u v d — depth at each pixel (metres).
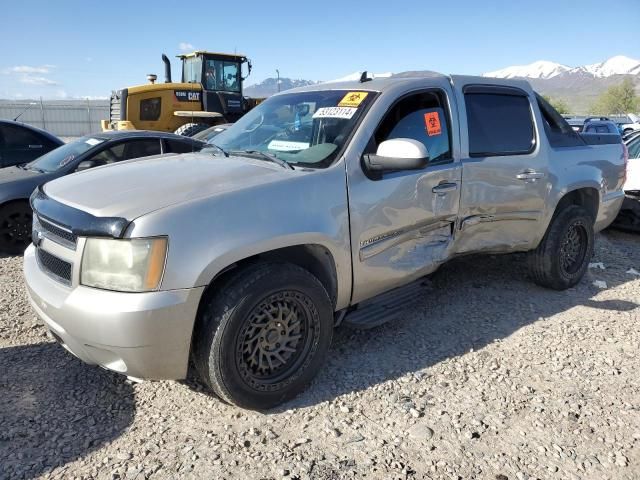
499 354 3.86
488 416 3.10
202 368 2.95
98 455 2.72
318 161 3.43
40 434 2.88
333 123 3.67
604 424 3.04
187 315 2.75
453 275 5.50
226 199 2.91
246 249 2.88
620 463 2.72
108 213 2.77
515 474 2.63
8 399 3.20
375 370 3.60
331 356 3.80
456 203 4.09
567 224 4.94
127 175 3.36
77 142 7.69
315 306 3.18
